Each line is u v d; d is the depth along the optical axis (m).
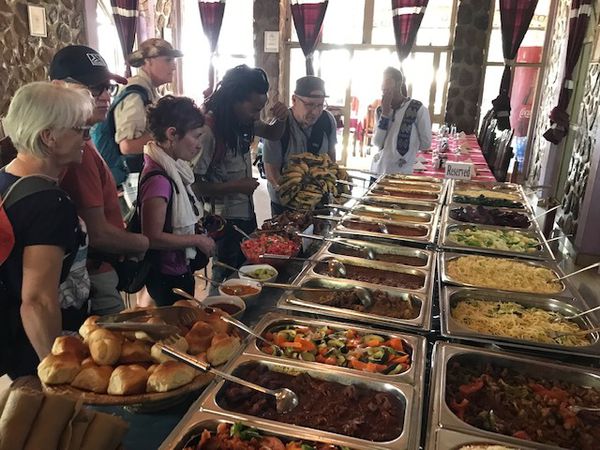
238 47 6.73
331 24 6.29
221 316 1.12
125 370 0.88
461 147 4.45
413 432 0.84
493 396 1.00
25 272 1.05
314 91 2.33
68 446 0.69
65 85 1.16
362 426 0.88
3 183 1.10
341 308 1.31
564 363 1.08
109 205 1.54
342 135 6.62
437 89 6.13
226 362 1.03
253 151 5.45
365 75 6.39
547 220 4.02
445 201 2.52
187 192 1.65
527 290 1.47
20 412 0.68
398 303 1.37
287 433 0.83
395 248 1.76
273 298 1.43
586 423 0.94
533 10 3.59
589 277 3.46
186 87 6.73
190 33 6.55
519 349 1.14
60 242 1.08
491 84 5.92
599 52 3.88
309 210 2.09
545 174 5.16
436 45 5.97
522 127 6.14
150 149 1.54
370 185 2.87
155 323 0.98
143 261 1.59
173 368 0.89
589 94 4.05
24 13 3.69
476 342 1.15
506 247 1.84
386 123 3.32
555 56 5.32
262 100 1.96
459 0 5.52
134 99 2.27
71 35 4.27
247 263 1.69
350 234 1.88
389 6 6.09
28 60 3.76
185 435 0.82
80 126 1.11
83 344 0.95
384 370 1.03
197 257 1.74
